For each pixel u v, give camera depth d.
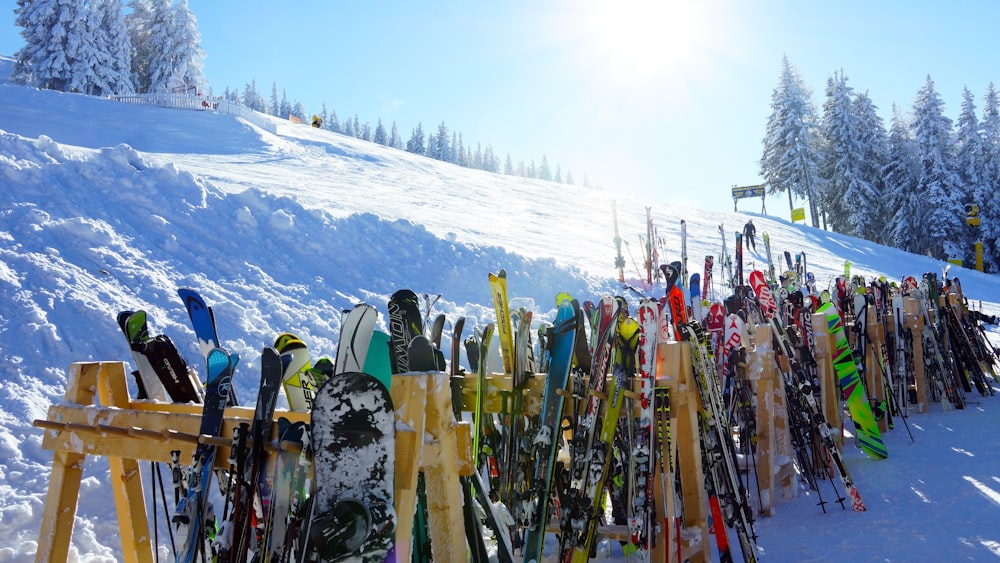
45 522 2.45
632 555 3.13
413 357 2.10
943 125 36.09
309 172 18.08
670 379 2.88
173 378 2.64
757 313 5.65
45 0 34.81
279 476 1.84
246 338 5.49
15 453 3.56
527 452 2.83
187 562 1.98
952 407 6.72
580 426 2.75
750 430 4.23
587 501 2.66
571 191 25.56
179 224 7.38
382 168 22.56
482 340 2.98
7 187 6.68
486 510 2.47
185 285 6.13
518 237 12.95
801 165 39.69
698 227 20.88
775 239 21.92
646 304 2.84
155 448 2.24
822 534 3.54
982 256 32.38
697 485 2.96
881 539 3.38
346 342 2.38
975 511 3.67
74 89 34.72
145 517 2.62
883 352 6.47
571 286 8.91
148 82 40.41
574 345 2.74
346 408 1.68
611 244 14.67
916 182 36.97
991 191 35.47
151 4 39.53
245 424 1.96
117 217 7.00
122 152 8.00
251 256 7.28
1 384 4.07
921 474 4.47
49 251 5.78
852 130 39.19
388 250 8.48
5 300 4.88
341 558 1.54
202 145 20.52
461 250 8.91
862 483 4.39
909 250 36.62
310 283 7.12
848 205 38.69
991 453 4.86
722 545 2.98
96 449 2.38
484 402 2.96
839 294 6.86
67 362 4.53
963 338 7.57
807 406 4.44
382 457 1.70
